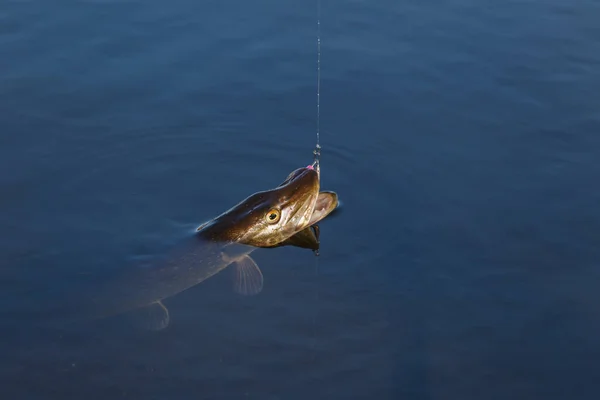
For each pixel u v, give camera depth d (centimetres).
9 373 651
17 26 1145
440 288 740
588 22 1184
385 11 1201
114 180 908
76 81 1055
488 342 685
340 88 1051
